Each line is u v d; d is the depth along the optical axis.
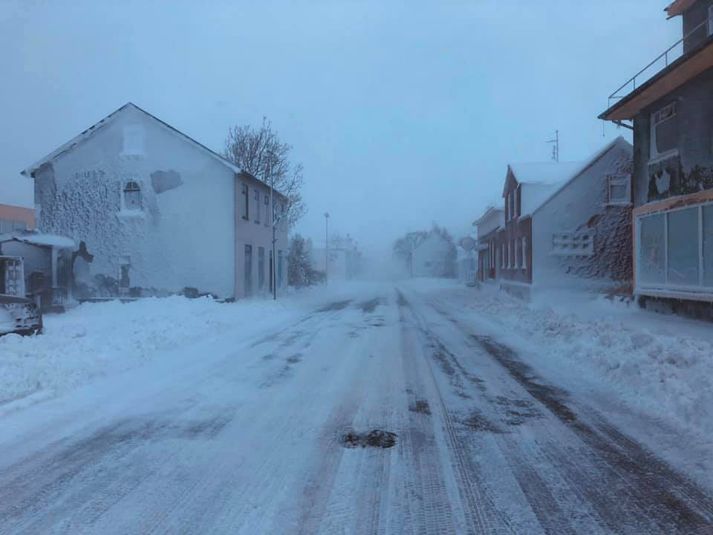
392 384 7.84
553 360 9.71
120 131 23.73
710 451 5.02
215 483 4.41
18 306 11.25
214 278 23.31
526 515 3.86
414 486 4.34
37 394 7.06
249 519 3.81
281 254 32.53
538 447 5.22
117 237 23.64
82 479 4.50
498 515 3.86
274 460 4.90
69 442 5.40
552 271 23.30
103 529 3.68
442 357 10.07
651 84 13.95
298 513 3.90
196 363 9.46
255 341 12.14
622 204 23.20
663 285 14.77
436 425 5.91
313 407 6.62
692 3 16.28
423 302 25.88
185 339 11.90
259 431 5.71
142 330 12.22
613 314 14.89
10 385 7.16
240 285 24.14
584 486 4.33
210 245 23.38
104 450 5.18
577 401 6.88
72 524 3.75
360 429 5.77
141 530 3.67
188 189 23.44
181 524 3.75
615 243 23.22
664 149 15.31
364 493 4.21
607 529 3.65
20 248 19.42
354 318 17.56
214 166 23.39
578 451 5.10
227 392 7.38
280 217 31.95
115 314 17.59
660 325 11.96
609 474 4.55
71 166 23.95
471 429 5.77
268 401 6.91
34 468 4.74
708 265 12.83
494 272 35.69
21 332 11.13
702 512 3.88
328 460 4.89
